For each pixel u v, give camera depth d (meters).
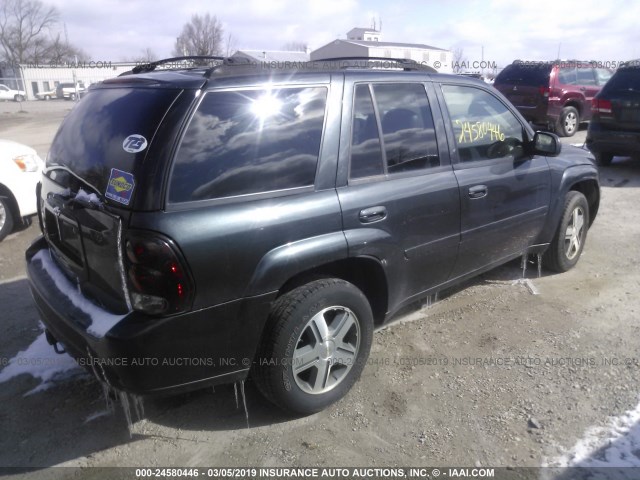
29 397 3.37
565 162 4.82
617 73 9.16
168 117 2.60
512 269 5.23
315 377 3.08
